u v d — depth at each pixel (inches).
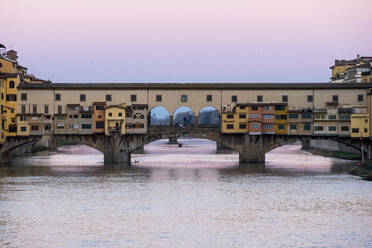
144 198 3038.9
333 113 4628.4
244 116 4672.7
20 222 2509.8
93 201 2955.2
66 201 2947.8
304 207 2817.4
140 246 2181.3
